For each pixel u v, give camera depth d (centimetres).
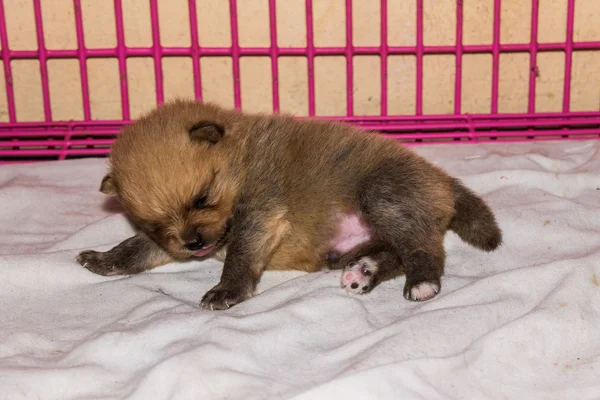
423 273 59
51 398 53
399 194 61
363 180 61
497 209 67
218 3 78
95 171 75
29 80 80
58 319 59
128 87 80
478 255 63
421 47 78
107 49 78
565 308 57
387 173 61
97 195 72
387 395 51
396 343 54
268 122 63
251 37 79
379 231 61
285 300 59
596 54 80
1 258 62
